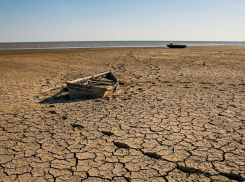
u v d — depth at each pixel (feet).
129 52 106.42
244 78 33.24
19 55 86.69
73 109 19.08
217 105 19.25
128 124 15.10
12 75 39.40
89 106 19.93
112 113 17.66
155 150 11.30
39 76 38.50
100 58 75.05
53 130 14.35
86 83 28.19
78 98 23.40
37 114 17.76
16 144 12.43
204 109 18.13
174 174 9.26
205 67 47.91
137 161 10.36
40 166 10.14
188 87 27.63
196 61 61.16
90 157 10.83
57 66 53.31
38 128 14.75
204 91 25.03
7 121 16.19
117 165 10.07
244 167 9.57
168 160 10.33
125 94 24.53
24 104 20.90
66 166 10.09
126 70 45.85
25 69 47.60
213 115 16.53
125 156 10.83
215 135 12.92
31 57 77.71
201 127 14.21
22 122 15.94
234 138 12.46
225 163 9.93
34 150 11.68
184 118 16.02
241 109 17.92
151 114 17.15
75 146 12.01
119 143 12.21
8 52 108.06
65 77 37.40
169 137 12.83
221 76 35.68
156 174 9.30
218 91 24.84
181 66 50.65
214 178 8.92
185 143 12.00
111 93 24.91
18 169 9.93
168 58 72.33
